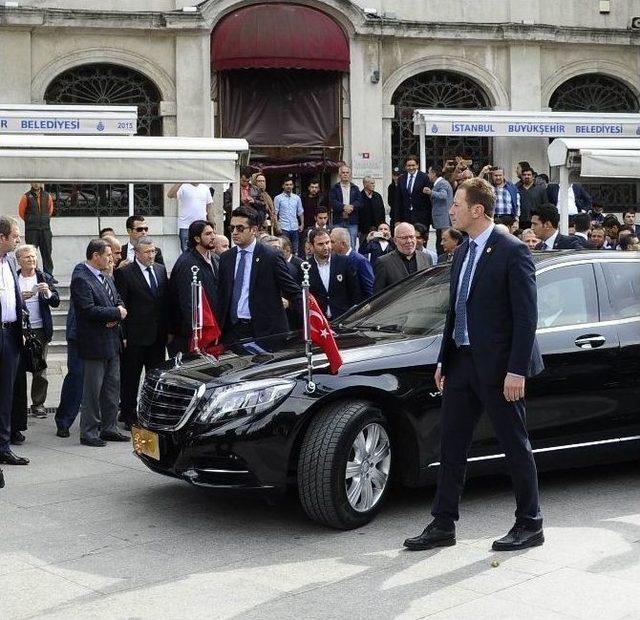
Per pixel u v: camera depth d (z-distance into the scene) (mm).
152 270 10648
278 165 20859
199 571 6133
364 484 6953
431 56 21734
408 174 18688
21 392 9805
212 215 17375
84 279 9734
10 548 6629
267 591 5773
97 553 6508
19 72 19938
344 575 6008
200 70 20594
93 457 9305
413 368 7145
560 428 7551
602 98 22938
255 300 9148
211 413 6805
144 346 10578
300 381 6863
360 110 21172
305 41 20219
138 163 13516
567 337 7598
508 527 6906
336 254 10875
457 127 19969
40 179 13242
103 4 20281
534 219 11219
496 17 22109
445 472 6457
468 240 6438
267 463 6742
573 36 22328
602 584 5770
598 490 7891
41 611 5543
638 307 8016
